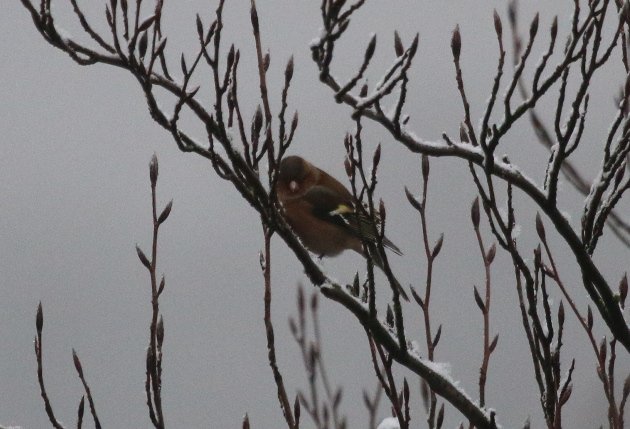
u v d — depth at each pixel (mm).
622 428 5352
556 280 5461
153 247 5363
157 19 5211
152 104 5309
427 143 5504
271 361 5293
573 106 5406
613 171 5707
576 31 5230
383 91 4961
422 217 5766
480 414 5605
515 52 5320
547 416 5312
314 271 5648
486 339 5676
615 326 5719
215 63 5184
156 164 5406
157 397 5246
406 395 5352
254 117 5469
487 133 5703
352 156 5223
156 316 5309
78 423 5148
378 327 5516
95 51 5363
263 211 5422
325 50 4949
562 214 5680
